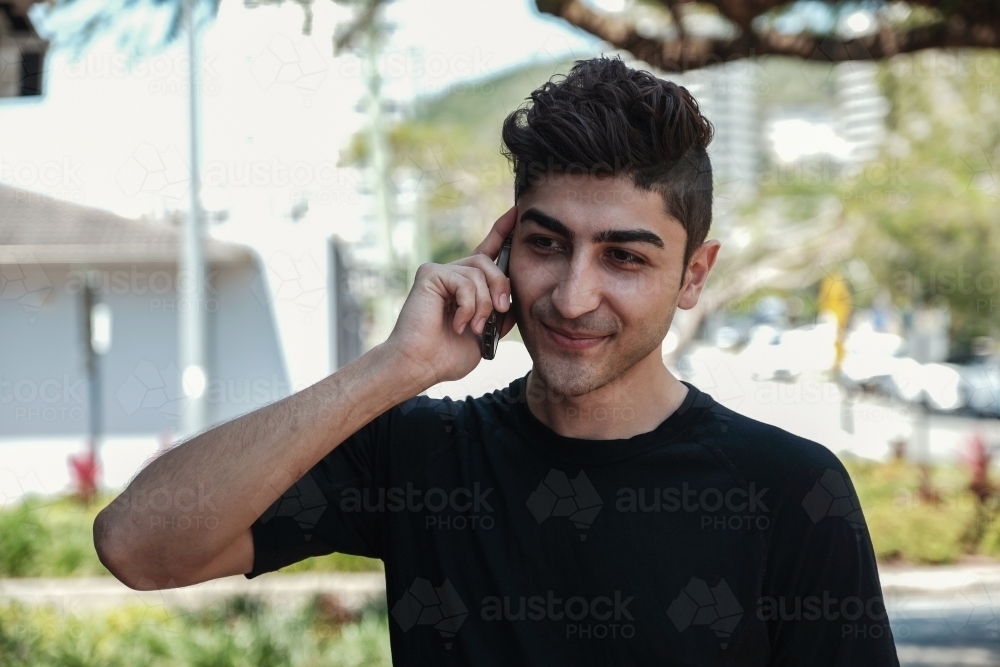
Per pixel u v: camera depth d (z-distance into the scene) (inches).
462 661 58.0
